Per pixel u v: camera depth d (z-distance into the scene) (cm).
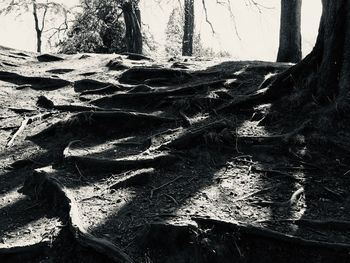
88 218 538
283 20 1496
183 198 571
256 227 487
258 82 904
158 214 531
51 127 829
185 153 677
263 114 747
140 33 2272
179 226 488
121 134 793
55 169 676
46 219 564
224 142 689
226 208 542
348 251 458
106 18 2728
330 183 582
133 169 643
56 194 593
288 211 531
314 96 718
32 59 1530
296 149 645
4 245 509
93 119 817
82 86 1079
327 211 533
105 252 463
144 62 1320
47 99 988
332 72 700
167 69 1043
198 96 845
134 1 2148
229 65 1074
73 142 761
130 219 534
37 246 503
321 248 464
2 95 1065
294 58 1498
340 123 663
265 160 647
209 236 491
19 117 937
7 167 733
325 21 720
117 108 898
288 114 728
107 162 657
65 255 490
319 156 628
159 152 677
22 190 655
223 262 479
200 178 623
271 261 476
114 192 599
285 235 475
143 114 809
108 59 1406
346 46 688
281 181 595
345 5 688
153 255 478
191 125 760
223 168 644
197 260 474
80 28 2748
